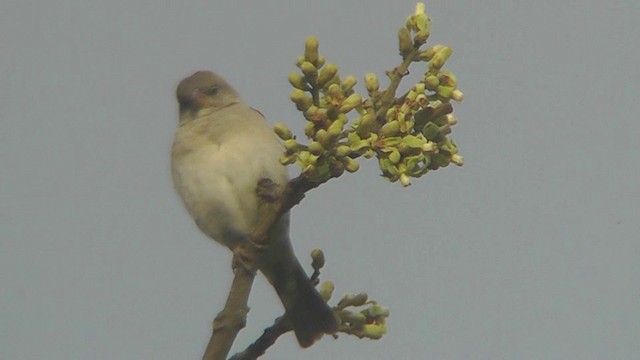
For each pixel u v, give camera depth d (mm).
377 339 7676
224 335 6586
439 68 6320
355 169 6129
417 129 6363
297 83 6281
